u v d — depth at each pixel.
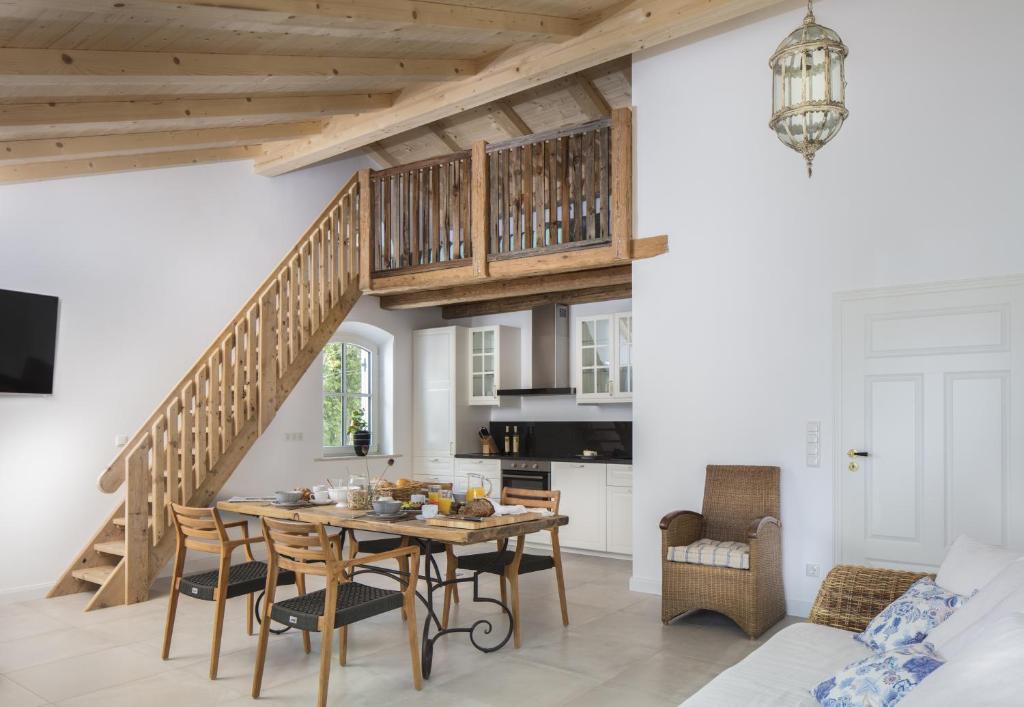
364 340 8.83
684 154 5.73
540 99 7.58
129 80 4.15
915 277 4.76
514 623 4.47
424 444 8.90
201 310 6.83
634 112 5.98
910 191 4.80
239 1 3.60
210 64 4.42
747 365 5.38
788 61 2.87
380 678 3.93
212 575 4.32
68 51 3.85
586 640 4.59
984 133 4.56
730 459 5.43
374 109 6.25
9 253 5.55
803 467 5.12
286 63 4.77
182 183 6.74
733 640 4.59
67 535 5.83
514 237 6.42
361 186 7.34
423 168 7.04
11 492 5.53
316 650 4.40
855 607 3.20
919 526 4.69
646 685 3.83
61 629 4.81
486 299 8.12
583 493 7.45
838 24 5.09
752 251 5.40
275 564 3.79
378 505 4.17
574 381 7.98
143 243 6.42
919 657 2.22
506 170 6.49
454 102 5.88
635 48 5.07
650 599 5.61
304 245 6.86
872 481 4.86
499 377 8.48
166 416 5.80
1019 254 4.42
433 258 6.92
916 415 4.73
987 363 4.50
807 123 2.84
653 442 5.80
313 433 7.88
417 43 5.08
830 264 5.08
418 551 3.88
